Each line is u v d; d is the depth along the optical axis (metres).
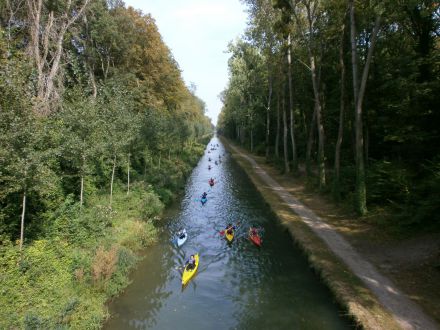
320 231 19.20
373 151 28.16
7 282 10.53
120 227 18.09
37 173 11.64
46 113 18.17
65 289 11.69
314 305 12.67
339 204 23.39
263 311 12.56
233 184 37.56
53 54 23.02
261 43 35.72
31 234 14.05
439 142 19.08
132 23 36.47
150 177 29.25
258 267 16.38
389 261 14.56
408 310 10.92
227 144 110.19
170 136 38.38
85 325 10.59
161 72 44.38
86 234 15.62
